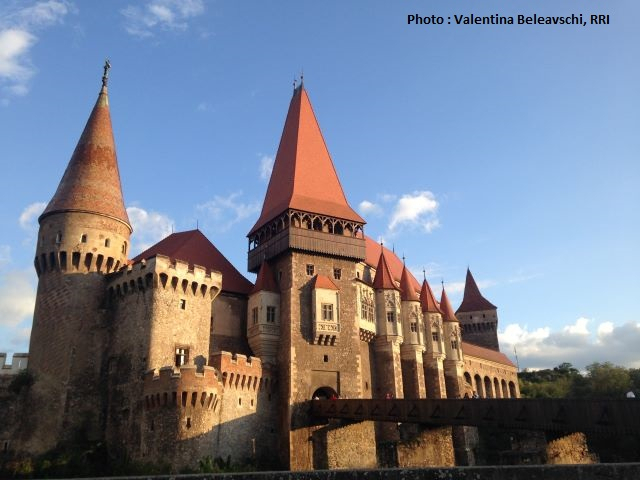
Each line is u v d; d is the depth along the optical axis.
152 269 50.22
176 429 43.16
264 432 52.34
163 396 44.12
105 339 52.03
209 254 64.75
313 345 58.09
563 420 33.22
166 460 42.44
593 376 124.81
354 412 49.97
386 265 70.75
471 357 96.12
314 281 60.59
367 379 63.94
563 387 127.94
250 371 51.78
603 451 64.62
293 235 60.88
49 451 46.28
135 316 50.66
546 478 10.08
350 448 55.94
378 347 67.06
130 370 48.91
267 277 60.97
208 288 54.38
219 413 47.19
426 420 43.12
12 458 46.06
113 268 54.56
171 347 49.66
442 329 78.19
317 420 55.00
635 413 29.69
